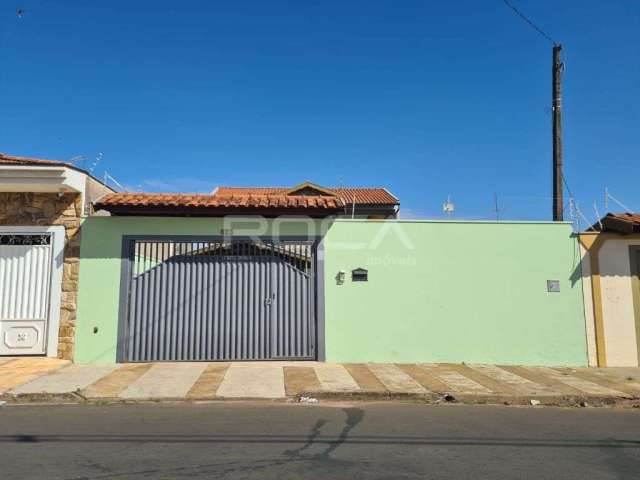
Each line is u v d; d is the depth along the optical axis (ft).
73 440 18.56
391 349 36.24
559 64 48.78
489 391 28.12
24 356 34.63
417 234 37.29
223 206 34.53
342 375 31.35
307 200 36.60
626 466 16.37
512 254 37.60
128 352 34.73
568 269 37.70
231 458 16.56
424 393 27.37
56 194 35.81
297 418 22.36
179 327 35.19
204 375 30.96
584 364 36.86
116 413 23.11
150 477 14.76
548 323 37.17
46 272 35.27
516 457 17.20
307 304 36.19
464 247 37.47
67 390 26.73
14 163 34.22
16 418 22.08
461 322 36.86
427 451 17.66
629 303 37.50
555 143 48.29
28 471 15.20
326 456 16.92
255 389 27.71
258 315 35.73
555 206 47.55
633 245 37.99
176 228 35.78
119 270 35.22
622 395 27.84
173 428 20.39
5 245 35.32
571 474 15.53
